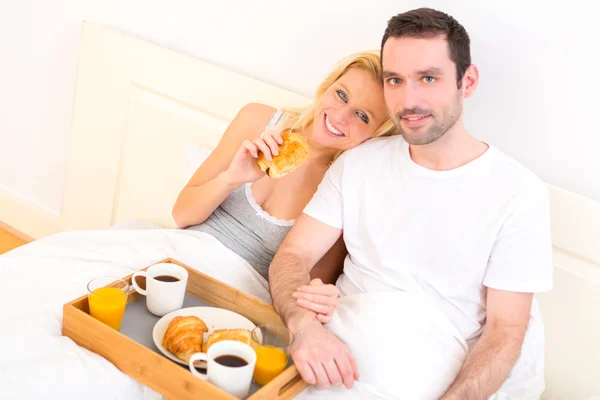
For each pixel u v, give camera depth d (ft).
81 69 8.30
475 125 6.31
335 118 6.09
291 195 6.41
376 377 4.91
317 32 6.94
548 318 5.98
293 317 5.16
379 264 5.67
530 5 5.82
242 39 7.42
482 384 4.90
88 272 5.67
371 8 6.57
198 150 7.22
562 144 5.89
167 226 7.97
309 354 4.80
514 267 5.24
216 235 6.30
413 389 4.86
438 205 5.44
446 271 5.44
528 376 5.42
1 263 5.63
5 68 9.32
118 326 4.87
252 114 6.67
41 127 9.14
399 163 5.65
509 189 5.31
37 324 4.95
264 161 5.61
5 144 9.61
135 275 5.24
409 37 5.15
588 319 5.80
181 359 4.64
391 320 5.14
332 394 4.87
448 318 5.49
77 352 4.72
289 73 7.22
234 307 5.39
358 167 5.83
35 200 9.47
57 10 8.63
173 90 7.65
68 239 6.23
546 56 5.82
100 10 8.30
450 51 5.13
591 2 5.54
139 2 8.01
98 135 8.34
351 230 5.85
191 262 5.98
